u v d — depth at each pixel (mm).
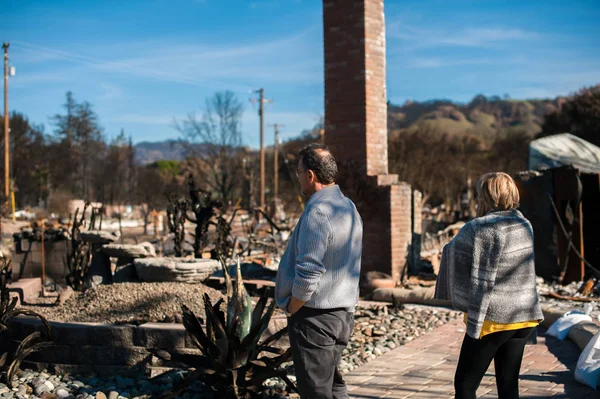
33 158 61094
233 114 45562
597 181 11844
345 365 5867
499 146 66875
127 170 61031
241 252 13516
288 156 57469
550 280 11914
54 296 8422
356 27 11117
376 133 11297
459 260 3578
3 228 20875
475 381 3602
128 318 6219
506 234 3531
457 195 51469
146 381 5227
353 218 3621
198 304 6418
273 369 4660
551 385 5188
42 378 5367
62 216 34625
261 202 43844
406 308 9000
